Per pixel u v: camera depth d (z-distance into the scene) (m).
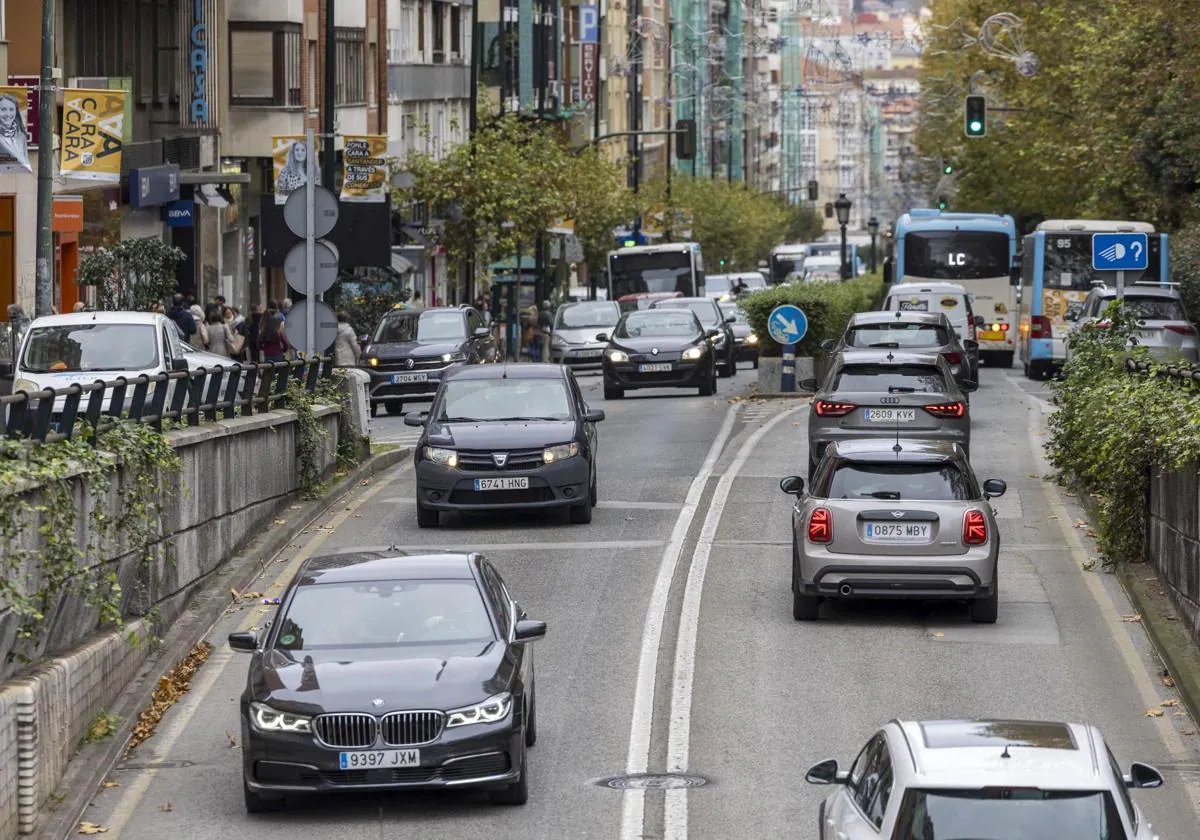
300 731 33.84
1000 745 23.33
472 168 169.12
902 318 83.88
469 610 37.03
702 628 49.19
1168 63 125.00
